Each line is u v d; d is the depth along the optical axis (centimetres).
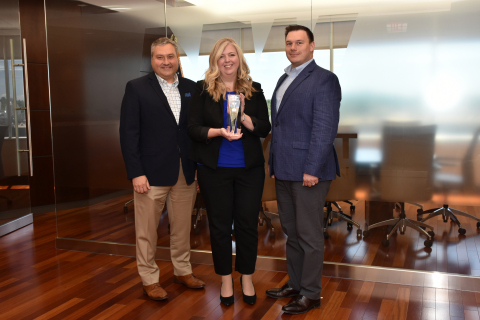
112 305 291
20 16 541
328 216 338
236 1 344
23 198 514
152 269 307
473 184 303
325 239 339
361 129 326
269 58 340
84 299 301
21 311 284
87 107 398
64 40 399
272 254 353
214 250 283
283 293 297
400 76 313
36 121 562
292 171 269
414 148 315
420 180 315
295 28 269
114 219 400
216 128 270
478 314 268
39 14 552
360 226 330
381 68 316
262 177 282
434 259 314
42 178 573
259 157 277
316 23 327
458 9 295
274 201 351
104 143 395
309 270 276
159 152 297
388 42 312
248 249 282
